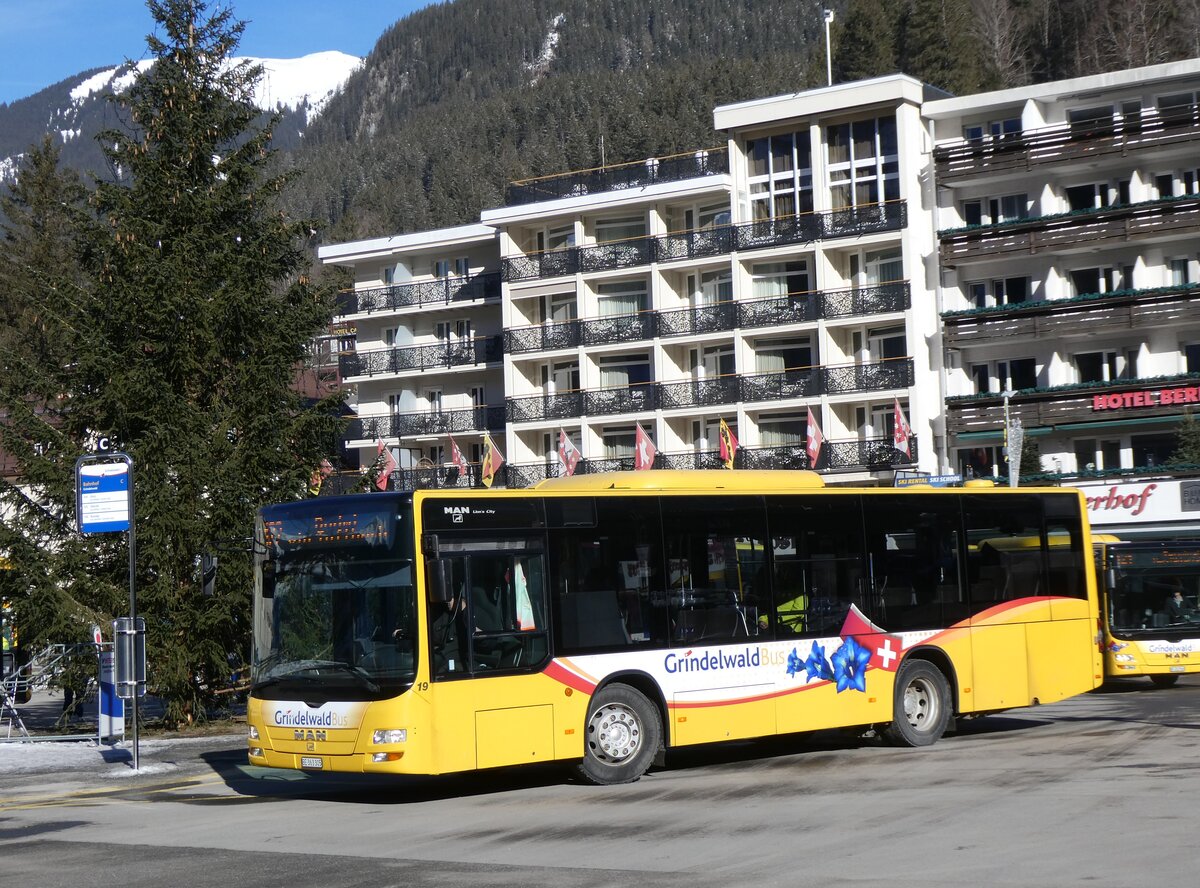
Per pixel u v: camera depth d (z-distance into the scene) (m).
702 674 17.23
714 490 17.83
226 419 27.03
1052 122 57.84
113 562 26.44
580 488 17.25
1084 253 56.41
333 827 14.14
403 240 75.50
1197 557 29.14
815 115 61.19
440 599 15.19
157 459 26.22
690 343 64.25
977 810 13.10
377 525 15.57
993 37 104.00
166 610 25.97
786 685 17.97
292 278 29.41
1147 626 28.73
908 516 19.55
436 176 198.62
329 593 15.77
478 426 71.06
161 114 28.62
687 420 64.62
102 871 11.83
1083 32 100.19
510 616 15.93
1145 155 54.84
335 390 29.27
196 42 29.12
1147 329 54.34
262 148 29.50
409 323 75.69
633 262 66.25
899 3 104.50
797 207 62.31
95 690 26.62
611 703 16.59
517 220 69.31
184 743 24.12
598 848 11.98
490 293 72.88
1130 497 53.22
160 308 26.80
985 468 57.91
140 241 27.64
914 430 58.38
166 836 13.91
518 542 16.11
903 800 13.96
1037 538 20.89
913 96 59.88
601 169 68.19
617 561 16.81
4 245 66.31
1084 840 11.37
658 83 192.25
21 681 26.53
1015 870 10.27
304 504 16.17
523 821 13.88
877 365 59.12
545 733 15.99
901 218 59.19
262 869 11.63
